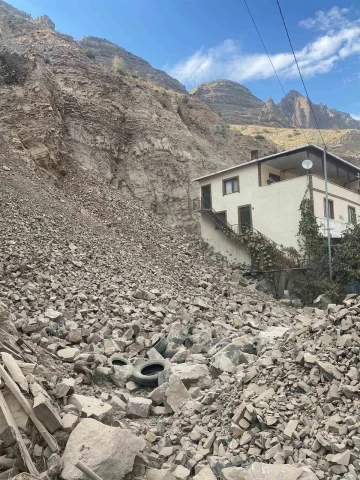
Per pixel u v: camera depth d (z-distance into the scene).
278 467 4.79
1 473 4.11
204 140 48.44
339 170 31.28
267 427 5.98
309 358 7.07
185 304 16.25
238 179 30.03
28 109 29.86
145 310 14.00
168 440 6.13
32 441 4.58
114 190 34.47
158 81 92.38
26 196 22.20
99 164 36.22
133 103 43.44
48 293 12.73
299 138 79.31
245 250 28.92
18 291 12.05
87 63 44.47
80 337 10.27
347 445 5.16
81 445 4.58
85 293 13.85
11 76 31.95
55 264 15.51
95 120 38.53
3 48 33.84
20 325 9.58
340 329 7.73
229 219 30.30
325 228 25.44
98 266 17.70
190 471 5.29
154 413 7.49
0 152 25.22
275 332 11.16
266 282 26.05
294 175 31.47
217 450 5.83
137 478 4.77
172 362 10.38
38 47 44.91
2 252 14.55
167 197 38.81
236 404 6.77
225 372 8.62
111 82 43.94
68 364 8.64
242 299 19.95
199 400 7.42
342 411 5.82
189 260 26.48
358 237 22.58
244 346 10.19
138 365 9.71
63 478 4.24
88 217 25.52
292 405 6.27
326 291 21.67
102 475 4.37
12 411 4.70
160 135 41.75
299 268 24.25
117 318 12.59
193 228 37.88
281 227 26.81
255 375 7.51
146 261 22.03
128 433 4.99
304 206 25.14
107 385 8.57
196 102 54.50
